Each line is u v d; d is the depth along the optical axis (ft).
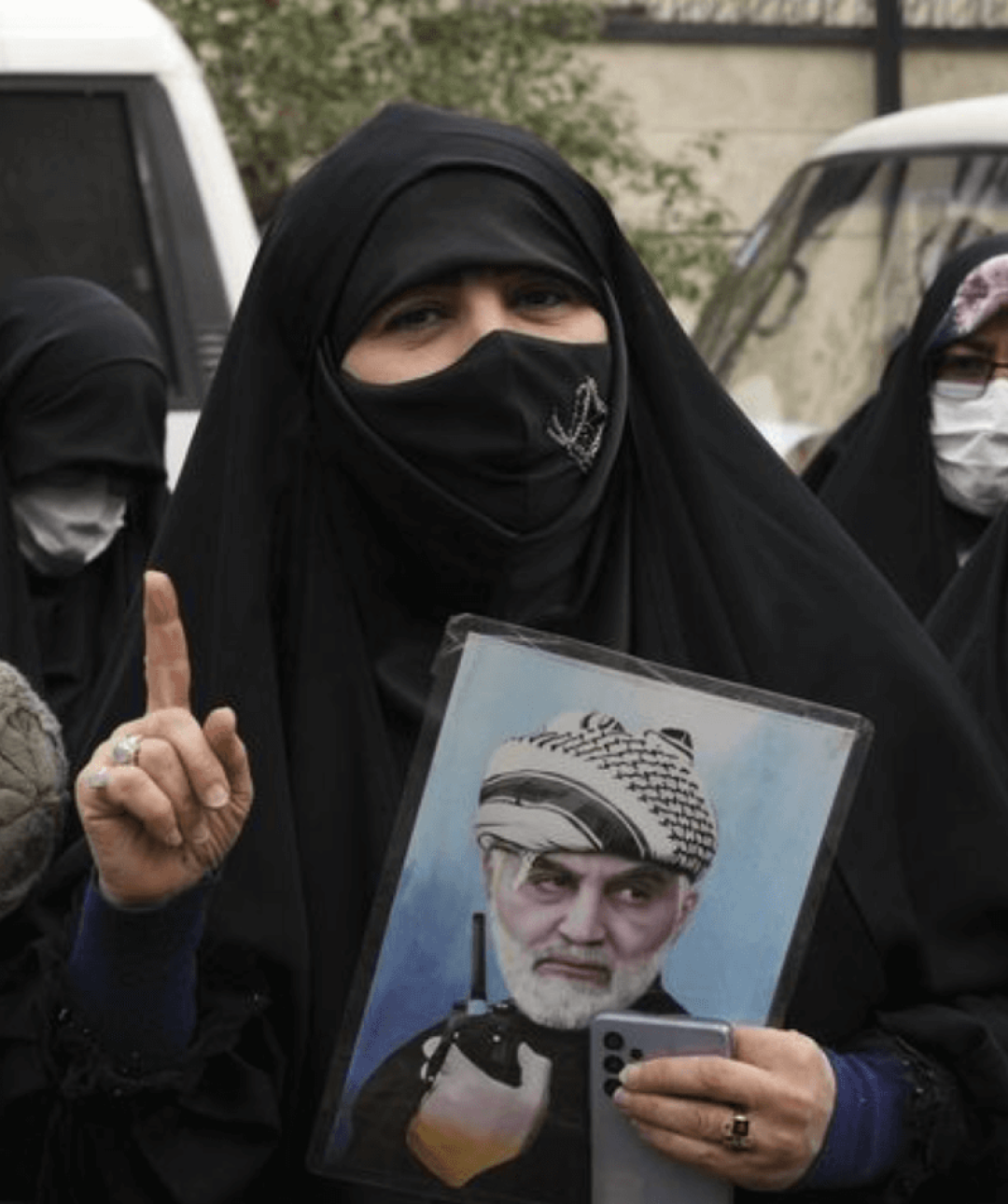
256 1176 9.16
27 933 9.77
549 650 9.18
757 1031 9.02
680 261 43.27
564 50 41.65
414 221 9.79
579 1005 9.11
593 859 9.14
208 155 23.25
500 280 9.82
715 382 10.27
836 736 9.27
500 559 9.85
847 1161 9.11
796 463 27.12
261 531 9.86
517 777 9.14
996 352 17.49
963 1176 9.66
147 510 17.93
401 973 9.08
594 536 10.07
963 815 9.89
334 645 9.82
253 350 10.06
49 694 16.85
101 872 8.66
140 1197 9.12
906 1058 9.47
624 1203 9.04
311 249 9.94
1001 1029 9.66
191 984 9.02
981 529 17.85
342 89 39.34
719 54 47.80
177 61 23.41
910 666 9.95
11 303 18.17
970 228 27.35
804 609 9.96
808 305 28.22
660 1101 8.92
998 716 13.14
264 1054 9.34
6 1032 9.50
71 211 22.94
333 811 9.60
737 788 9.22
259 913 9.33
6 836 9.51
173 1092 9.07
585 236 10.00
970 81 49.14
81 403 17.67
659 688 9.23
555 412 9.81
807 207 28.86
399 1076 9.07
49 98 22.94
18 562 16.93
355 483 9.98
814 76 48.42
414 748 9.64
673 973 9.16
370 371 9.84
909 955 9.75
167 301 23.00
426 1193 9.09
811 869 9.23
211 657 9.70
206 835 8.65
